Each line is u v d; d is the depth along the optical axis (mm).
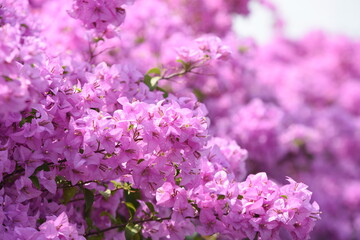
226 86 9852
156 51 8570
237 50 9664
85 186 4043
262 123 9938
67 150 3518
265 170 10836
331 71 20859
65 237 3465
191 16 11289
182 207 3684
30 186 3738
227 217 3541
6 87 2805
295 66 20000
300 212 3508
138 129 3389
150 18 8891
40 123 3541
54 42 5645
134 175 3561
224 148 4816
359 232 13938
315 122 14453
